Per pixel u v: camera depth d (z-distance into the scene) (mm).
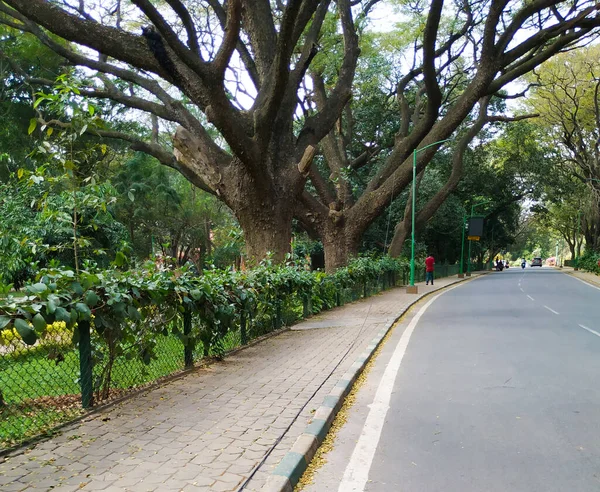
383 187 21422
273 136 14203
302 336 10586
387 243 38062
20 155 23375
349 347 9203
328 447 4570
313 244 34375
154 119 23172
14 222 10836
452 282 35125
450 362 8180
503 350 9094
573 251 73812
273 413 5172
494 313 15188
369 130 32625
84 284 5070
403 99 28141
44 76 22859
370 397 6262
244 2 15500
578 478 3883
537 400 5980
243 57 18469
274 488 3455
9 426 4758
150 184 36750
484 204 46875
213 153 14641
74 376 5770
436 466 4141
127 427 4723
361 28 21312
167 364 7188
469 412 5566
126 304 5500
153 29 12141
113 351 5691
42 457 3984
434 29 16109
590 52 34500
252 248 14195
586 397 6074
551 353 8758
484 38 18453
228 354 8367
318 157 31484
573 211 53438
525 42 18281
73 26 11812
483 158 44625
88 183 6641
